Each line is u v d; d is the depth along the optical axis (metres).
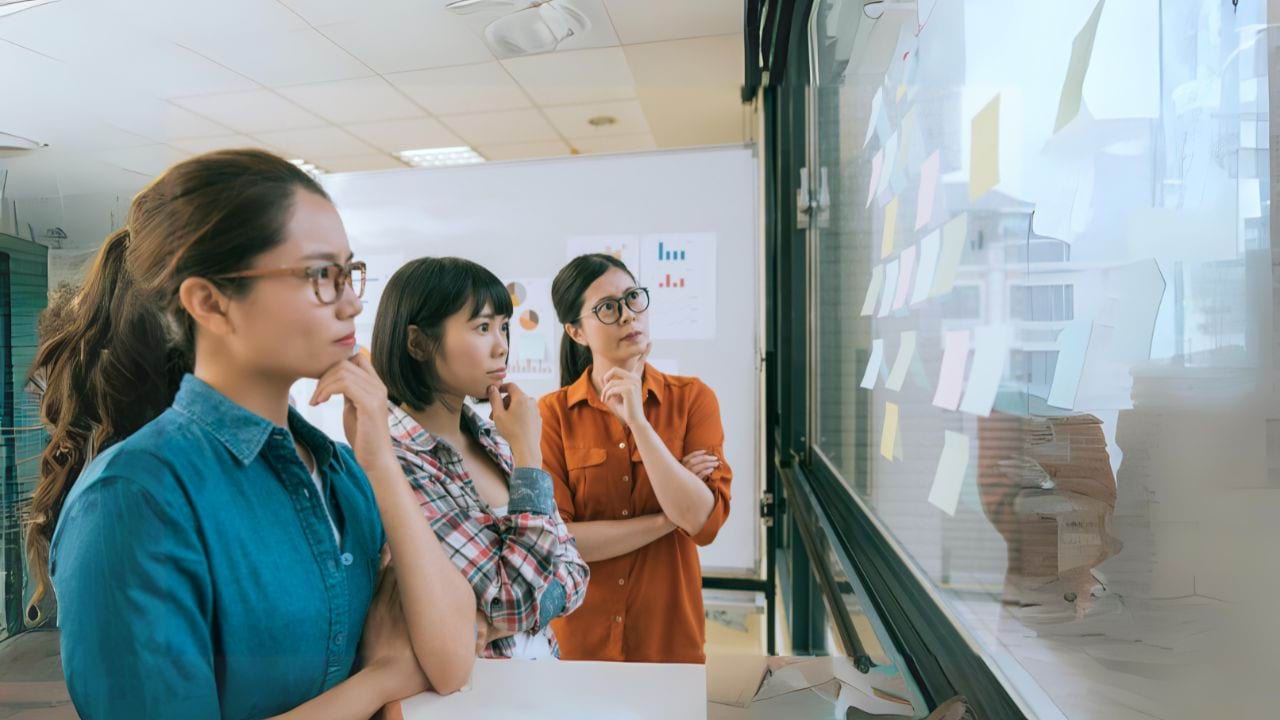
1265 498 0.22
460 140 3.18
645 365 1.39
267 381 0.63
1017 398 0.42
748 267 2.30
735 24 2.19
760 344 2.31
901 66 0.73
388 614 0.72
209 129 2.30
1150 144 0.27
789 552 1.94
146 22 1.85
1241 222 0.22
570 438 1.37
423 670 0.69
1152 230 0.27
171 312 0.63
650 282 2.34
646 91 2.74
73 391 0.76
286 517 0.63
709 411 1.41
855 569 0.82
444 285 0.94
